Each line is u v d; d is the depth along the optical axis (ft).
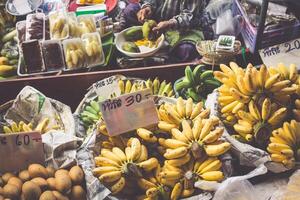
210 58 7.67
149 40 8.78
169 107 6.22
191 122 6.08
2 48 8.98
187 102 6.39
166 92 7.57
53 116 7.12
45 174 5.74
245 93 6.12
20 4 9.52
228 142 5.92
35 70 8.30
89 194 5.69
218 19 8.61
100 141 6.19
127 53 8.46
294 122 6.11
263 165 5.88
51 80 8.01
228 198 5.59
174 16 9.05
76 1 9.60
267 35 8.31
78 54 8.34
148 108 6.07
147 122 6.10
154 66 8.21
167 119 6.18
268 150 6.01
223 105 6.42
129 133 6.24
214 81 7.45
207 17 8.94
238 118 6.24
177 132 5.91
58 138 6.23
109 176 5.57
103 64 8.46
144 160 5.79
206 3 9.29
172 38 8.71
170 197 5.77
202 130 5.87
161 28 8.76
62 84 8.07
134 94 5.96
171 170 5.73
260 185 6.09
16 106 7.16
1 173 5.89
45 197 5.40
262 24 7.48
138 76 8.07
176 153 5.62
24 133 5.82
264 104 5.94
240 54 8.04
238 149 5.94
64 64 8.37
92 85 7.70
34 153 5.93
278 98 6.15
